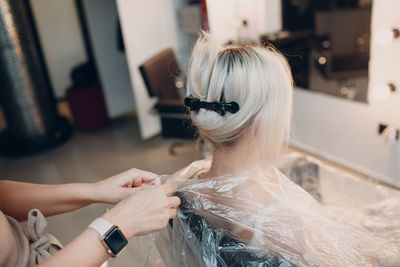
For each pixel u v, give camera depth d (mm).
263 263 706
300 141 2824
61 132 3506
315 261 728
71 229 1904
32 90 3107
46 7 4281
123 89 4000
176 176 854
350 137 2418
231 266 729
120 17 2789
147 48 3055
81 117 3609
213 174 805
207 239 755
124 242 548
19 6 2910
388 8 1913
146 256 822
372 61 2096
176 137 2568
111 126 3748
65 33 4438
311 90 2574
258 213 756
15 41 2904
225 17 2877
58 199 759
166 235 827
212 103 688
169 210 607
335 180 1487
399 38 1921
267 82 672
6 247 589
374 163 2322
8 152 3199
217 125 706
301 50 2537
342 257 799
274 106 692
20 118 3143
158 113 2543
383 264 886
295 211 778
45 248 693
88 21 3521
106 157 3008
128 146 3193
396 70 1995
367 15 2172
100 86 3650
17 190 764
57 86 4688
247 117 684
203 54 706
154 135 3361
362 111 2271
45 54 4488
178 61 3289
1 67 2926
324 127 2584
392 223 1178
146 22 2996
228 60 675
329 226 844
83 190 762
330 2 2291
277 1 2582
